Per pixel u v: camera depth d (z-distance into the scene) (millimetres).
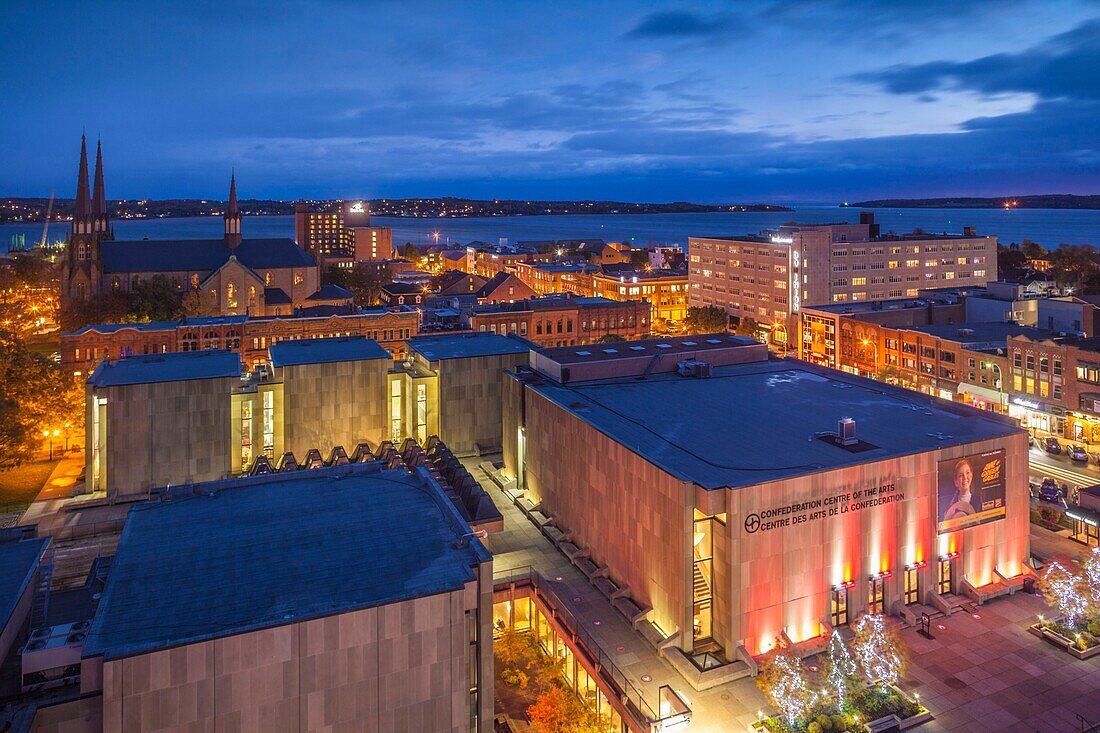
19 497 82188
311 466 75188
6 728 29797
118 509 77375
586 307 159000
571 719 46656
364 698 35469
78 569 66500
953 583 57719
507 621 60594
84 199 163500
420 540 42750
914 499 55156
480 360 90000
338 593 36531
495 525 60562
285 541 42688
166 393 79188
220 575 38500
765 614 50031
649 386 75938
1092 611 52688
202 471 81062
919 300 160125
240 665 33094
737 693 46875
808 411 66938
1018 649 51531
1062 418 103812
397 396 89500
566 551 64062
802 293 181375
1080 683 47969
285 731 34031
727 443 57719
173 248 177750
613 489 58531
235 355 94188
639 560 55219
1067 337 109500
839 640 47375
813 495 50938
